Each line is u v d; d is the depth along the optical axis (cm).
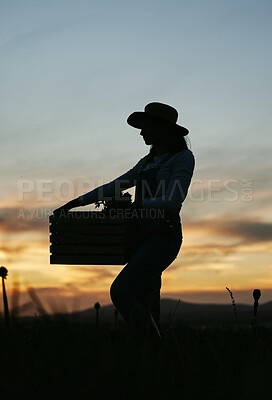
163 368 296
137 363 280
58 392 257
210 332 410
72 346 267
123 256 600
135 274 585
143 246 597
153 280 598
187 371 302
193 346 370
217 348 384
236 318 440
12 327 268
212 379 304
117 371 269
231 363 348
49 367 262
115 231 597
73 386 251
